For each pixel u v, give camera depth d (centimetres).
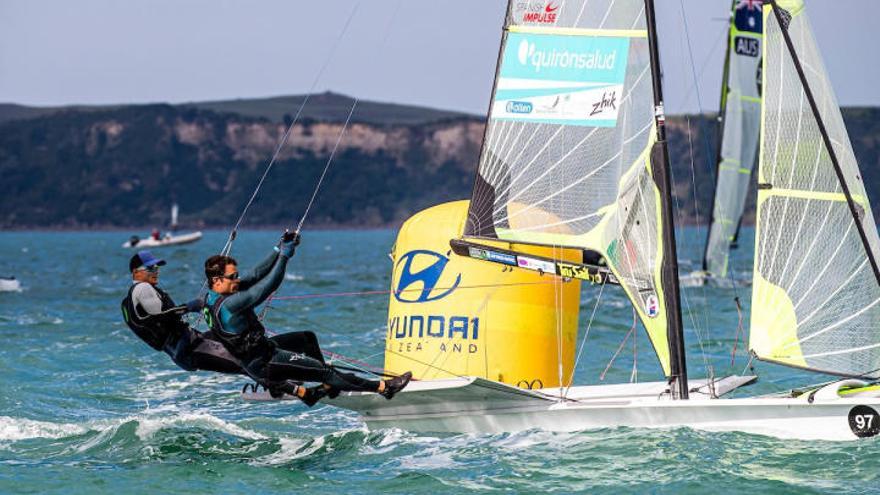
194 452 4028
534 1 4094
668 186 3922
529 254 4122
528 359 4459
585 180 4041
